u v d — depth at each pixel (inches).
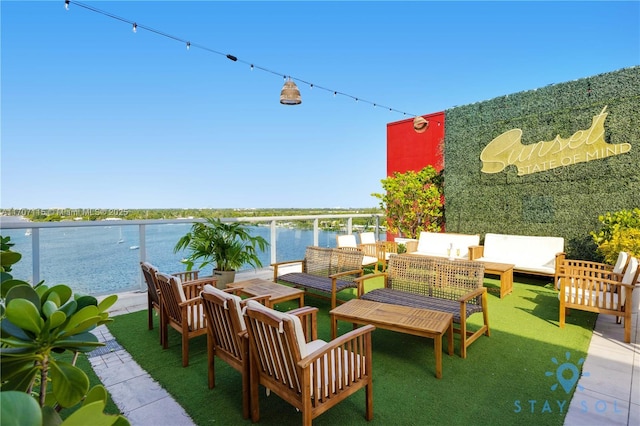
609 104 222.7
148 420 84.7
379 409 89.0
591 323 154.1
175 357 120.3
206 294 94.2
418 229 323.0
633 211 208.4
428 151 346.9
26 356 36.4
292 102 201.0
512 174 266.8
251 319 79.2
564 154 241.8
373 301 137.7
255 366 82.8
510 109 267.0
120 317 163.9
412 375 106.9
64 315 35.9
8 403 25.9
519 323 154.7
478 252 248.8
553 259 230.1
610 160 222.8
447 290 148.0
